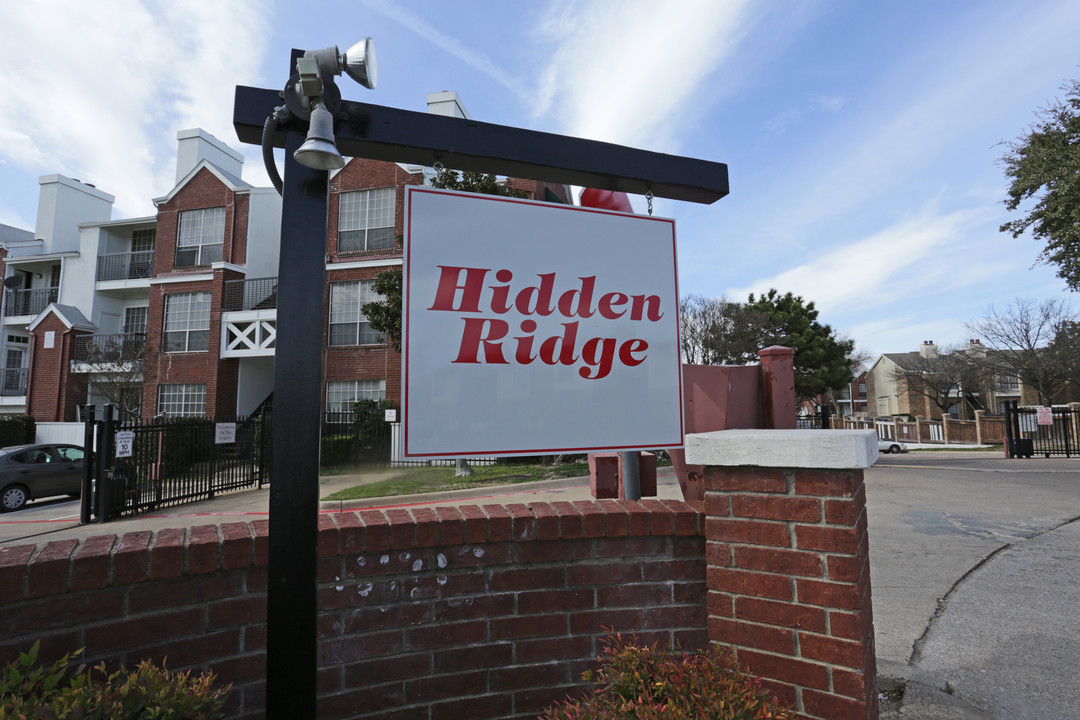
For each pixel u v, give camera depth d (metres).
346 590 2.14
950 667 3.40
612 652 2.11
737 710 1.60
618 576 2.39
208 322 19.98
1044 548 6.27
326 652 2.09
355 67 1.90
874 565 5.84
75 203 26.14
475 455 2.32
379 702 2.13
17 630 1.74
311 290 1.83
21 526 9.52
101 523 9.34
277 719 1.68
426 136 2.23
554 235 2.53
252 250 20.62
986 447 26.39
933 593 4.86
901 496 10.48
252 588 2.05
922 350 47.53
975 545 6.55
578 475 12.80
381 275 13.76
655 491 3.12
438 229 2.36
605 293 2.58
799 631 1.94
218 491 12.44
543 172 2.50
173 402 19.73
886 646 3.78
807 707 1.91
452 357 2.33
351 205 18.80
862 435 1.88
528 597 2.31
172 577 1.93
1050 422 18.48
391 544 2.17
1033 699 2.96
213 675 1.76
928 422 32.75
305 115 1.90
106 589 1.86
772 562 2.01
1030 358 31.83
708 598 2.13
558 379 2.47
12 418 19.75
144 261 22.56
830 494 1.92
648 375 2.62
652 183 2.62
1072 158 12.52
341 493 10.70
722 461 2.09
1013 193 13.84
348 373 18.03
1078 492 10.59
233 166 24.70
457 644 2.23
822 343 29.08
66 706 1.37
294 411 1.77
